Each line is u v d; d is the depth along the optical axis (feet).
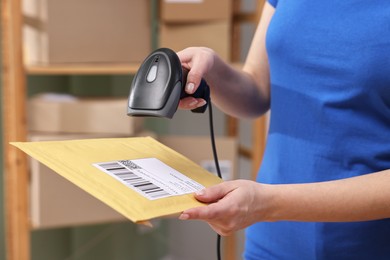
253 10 8.50
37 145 2.56
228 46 6.98
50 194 6.61
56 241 8.32
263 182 3.50
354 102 2.98
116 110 6.68
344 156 3.05
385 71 2.84
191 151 7.23
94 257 8.66
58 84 8.19
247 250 3.63
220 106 3.54
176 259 9.16
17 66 6.50
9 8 6.41
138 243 8.95
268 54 3.40
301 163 3.21
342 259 3.14
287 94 3.29
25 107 6.64
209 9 6.92
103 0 6.73
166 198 2.30
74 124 6.71
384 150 2.97
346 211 2.54
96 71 6.66
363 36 2.90
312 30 3.11
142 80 2.71
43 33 6.62
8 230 6.87
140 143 2.95
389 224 3.04
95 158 2.59
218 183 2.61
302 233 3.23
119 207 2.11
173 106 2.65
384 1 2.89
